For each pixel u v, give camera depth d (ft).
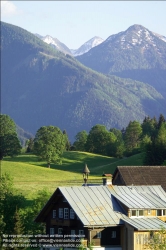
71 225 314.96
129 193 334.44
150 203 325.01
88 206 315.99
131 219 313.73
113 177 439.63
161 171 435.53
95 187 331.98
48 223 333.83
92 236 306.35
